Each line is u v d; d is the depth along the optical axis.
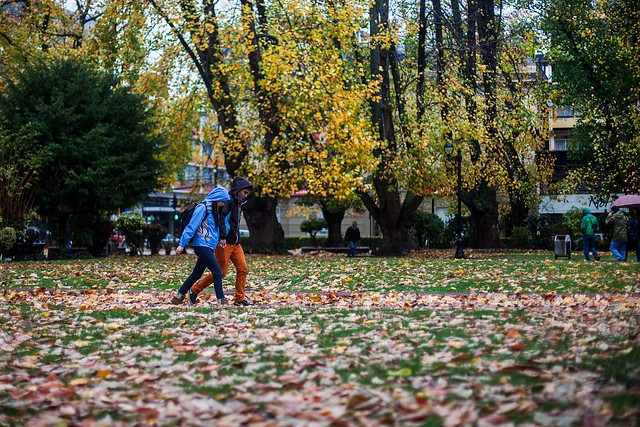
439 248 47.50
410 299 13.11
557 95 40.72
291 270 21.03
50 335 9.28
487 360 6.67
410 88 35.06
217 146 34.06
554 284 15.44
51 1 38.66
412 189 33.31
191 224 12.58
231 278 18.56
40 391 6.15
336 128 29.09
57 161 31.33
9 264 25.55
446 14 35.53
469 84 34.88
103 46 34.47
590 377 5.72
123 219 35.94
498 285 15.35
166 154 38.06
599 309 10.90
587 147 41.69
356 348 7.46
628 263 23.33
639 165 36.84
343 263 24.23
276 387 5.87
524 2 38.69
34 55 35.78
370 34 33.16
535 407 4.76
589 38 38.03
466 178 35.31
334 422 4.54
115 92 33.31
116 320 10.70
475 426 4.36
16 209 30.33
